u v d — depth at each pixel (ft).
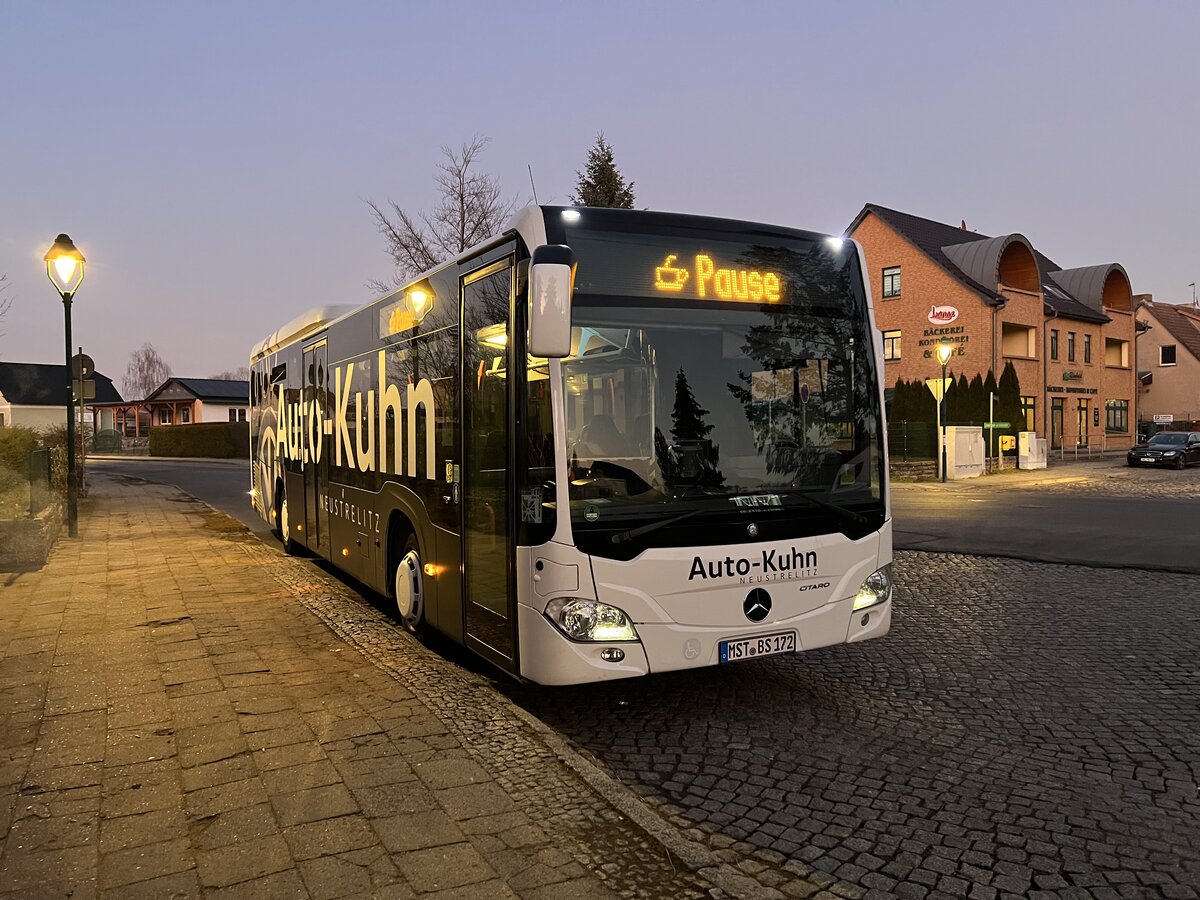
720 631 15.96
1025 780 14.33
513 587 16.29
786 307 17.28
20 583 30.89
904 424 99.50
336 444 28.94
